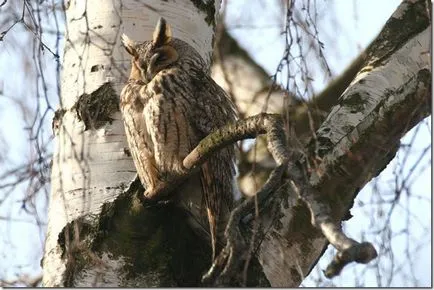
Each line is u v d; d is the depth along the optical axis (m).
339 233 6.38
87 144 9.16
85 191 8.84
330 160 9.25
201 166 9.13
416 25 10.35
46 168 9.67
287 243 8.92
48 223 9.09
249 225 8.73
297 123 12.90
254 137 7.87
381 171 10.05
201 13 10.30
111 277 8.58
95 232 8.73
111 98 9.34
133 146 9.20
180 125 9.74
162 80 9.77
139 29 9.88
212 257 8.81
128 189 8.95
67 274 8.61
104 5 9.82
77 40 9.68
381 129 9.55
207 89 10.05
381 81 9.84
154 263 8.67
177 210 8.99
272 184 7.05
